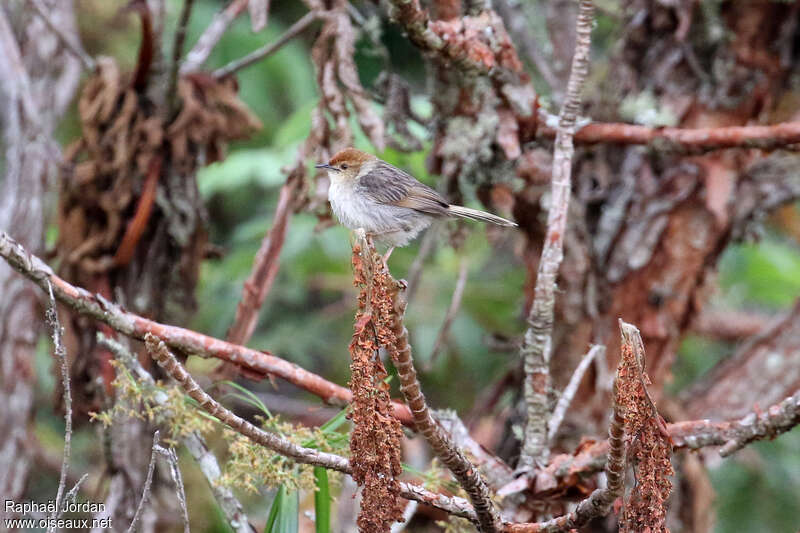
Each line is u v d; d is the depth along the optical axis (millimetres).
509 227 10836
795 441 14008
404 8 8430
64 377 6141
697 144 9266
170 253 10672
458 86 9633
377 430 6023
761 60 10945
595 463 7969
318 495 7094
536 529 6805
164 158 10484
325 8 10289
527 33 12961
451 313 10695
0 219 11570
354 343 6004
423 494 6887
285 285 15938
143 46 10234
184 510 6043
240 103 10836
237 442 7262
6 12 12625
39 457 13805
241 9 11891
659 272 11008
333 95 9891
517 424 10828
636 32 11273
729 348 16234
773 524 13500
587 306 10469
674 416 11312
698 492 10820
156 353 6094
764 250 15953
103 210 10430
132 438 9711
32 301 11680
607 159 11391
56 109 12570
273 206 16906
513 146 9570
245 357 8125
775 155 11273
